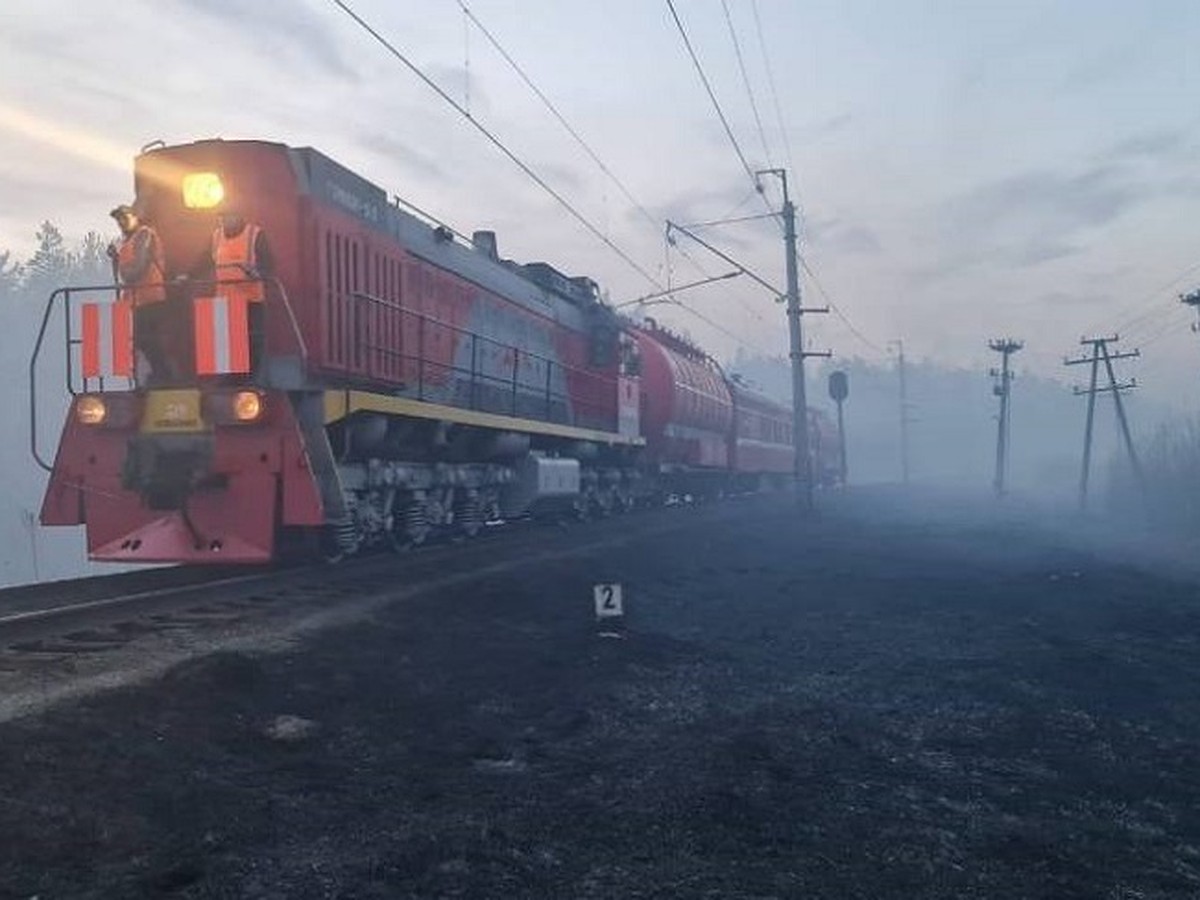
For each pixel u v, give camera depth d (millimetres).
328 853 5285
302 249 12969
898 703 10039
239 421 11875
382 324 14906
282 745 6996
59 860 4859
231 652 8164
